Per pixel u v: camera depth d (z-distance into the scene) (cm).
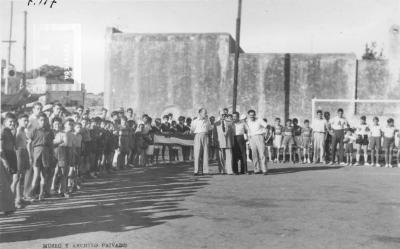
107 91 2631
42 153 893
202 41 2575
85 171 1220
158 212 804
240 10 2373
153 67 2608
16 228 685
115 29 2667
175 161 1839
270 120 2511
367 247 618
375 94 2453
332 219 777
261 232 687
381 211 844
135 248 595
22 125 852
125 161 1589
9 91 1991
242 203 903
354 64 2453
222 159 1406
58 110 1091
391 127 1658
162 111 2597
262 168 1373
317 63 2486
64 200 907
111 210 816
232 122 1393
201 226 714
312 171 1470
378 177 1316
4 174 763
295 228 714
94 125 1236
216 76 2562
